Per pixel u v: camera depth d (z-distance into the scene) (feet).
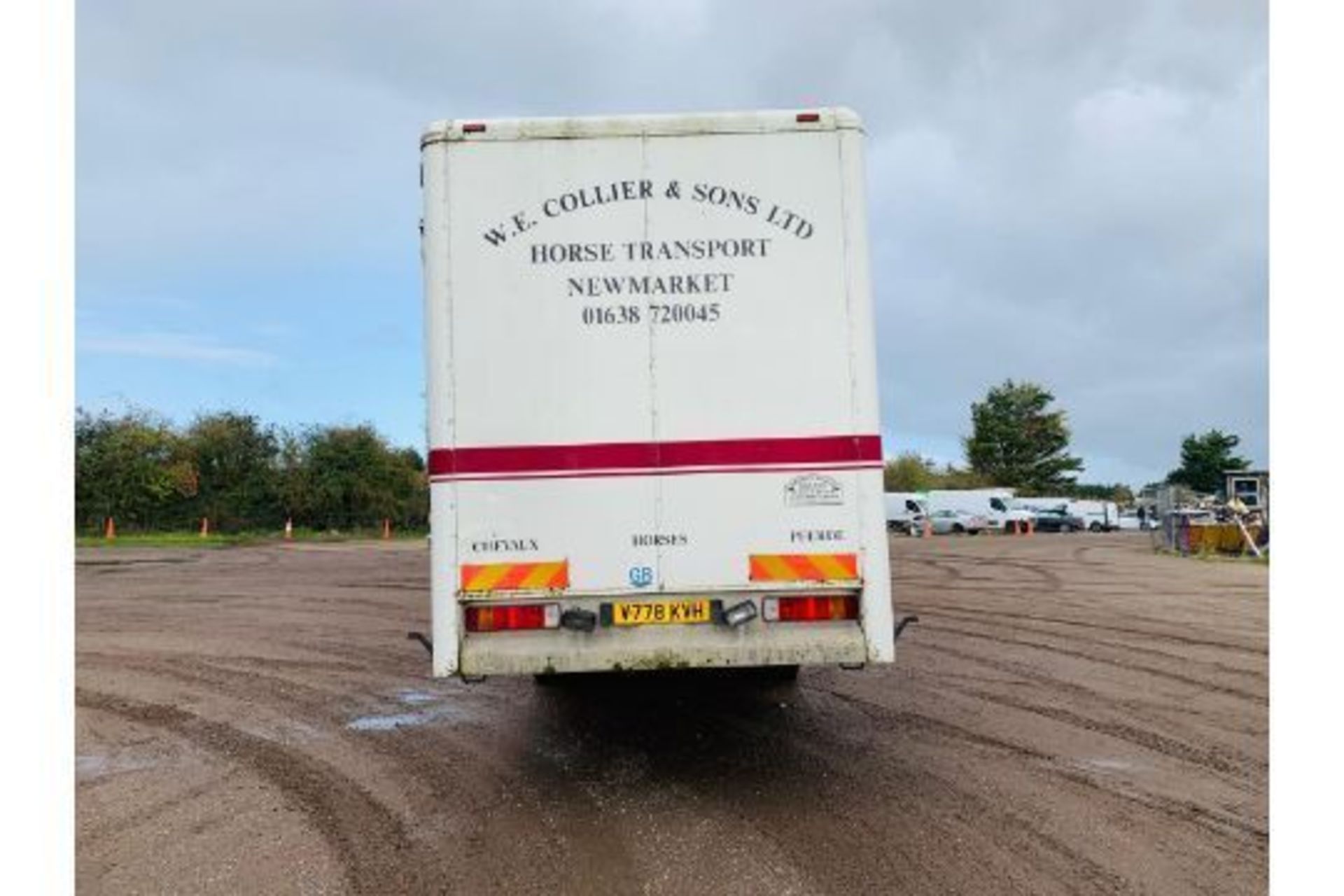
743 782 22.07
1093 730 26.08
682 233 20.49
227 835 19.16
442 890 16.46
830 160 20.67
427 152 20.51
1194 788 21.18
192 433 148.87
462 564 20.03
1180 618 45.96
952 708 28.73
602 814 20.06
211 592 60.44
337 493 152.25
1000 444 274.98
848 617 20.22
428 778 22.76
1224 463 293.84
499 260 20.39
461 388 20.25
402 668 36.19
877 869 16.96
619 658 19.89
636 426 20.29
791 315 20.49
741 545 20.21
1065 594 56.29
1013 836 18.47
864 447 20.36
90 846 18.57
